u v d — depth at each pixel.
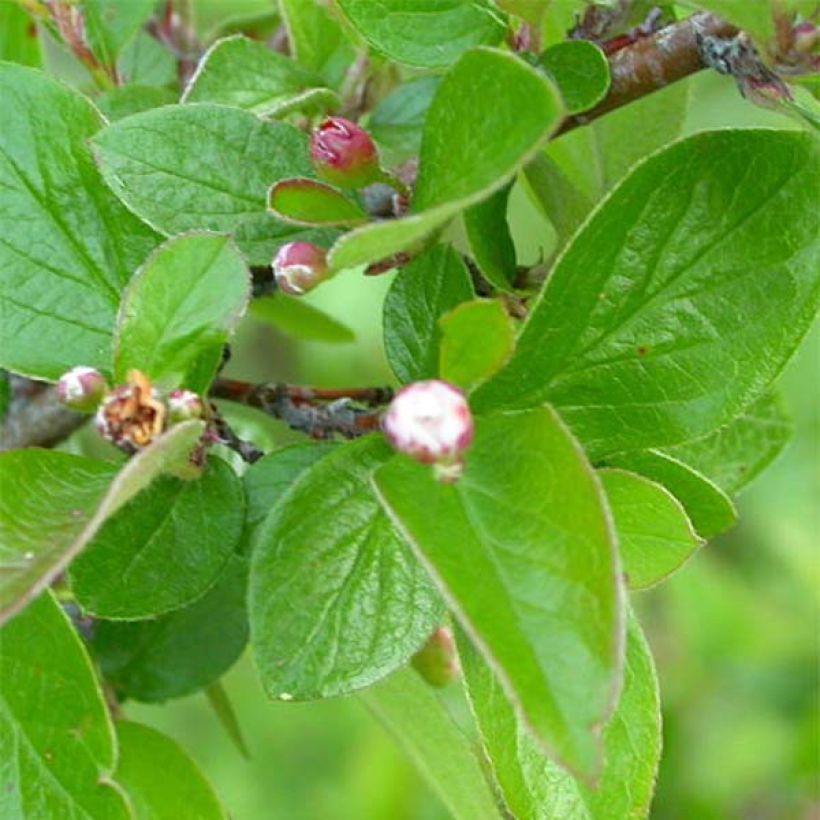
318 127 0.14
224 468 0.14
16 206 0.15
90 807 0.14
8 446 0.18
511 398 0.14
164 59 0.19
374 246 0.12
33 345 0.14
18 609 0.12
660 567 0.14
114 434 0.13
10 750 0.14
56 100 0.15
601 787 0.14
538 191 0.16
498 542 0.12
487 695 0.14
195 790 0.15
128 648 0.17
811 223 0.14
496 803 0.16
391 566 0.14
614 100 0.15
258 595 0.13
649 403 0.14
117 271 0.15
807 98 0.16
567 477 0.12
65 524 0.13
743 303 0.14
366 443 0.14
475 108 0.13
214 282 0.14
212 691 0.17
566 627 0.12
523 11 0.14
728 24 0.14
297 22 0.17
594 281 0.14
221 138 0.14
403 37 0.14
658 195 0.14
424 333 0.14
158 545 0.14
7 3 0.18
